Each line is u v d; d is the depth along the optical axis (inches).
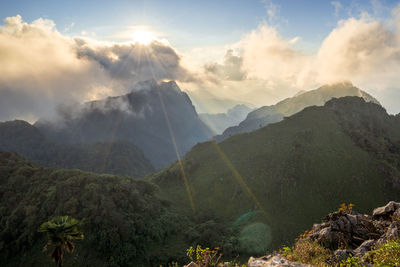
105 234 3198.8
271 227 4077.3
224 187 5531.5
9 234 3159.5
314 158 5226.4
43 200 3607.3
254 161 5964.6
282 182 4987.7
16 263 2918.3
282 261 464.8
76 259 2962.6
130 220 3627.0
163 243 3759.8
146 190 4940.9
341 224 725.3
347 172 4736.7
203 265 508.1
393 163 4909.0
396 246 383.2
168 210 4756.4
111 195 3954.2
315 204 4352.9
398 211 694.5
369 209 4033.0
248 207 4766.2
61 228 730.8
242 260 3442.4
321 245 685.3
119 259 3112.7
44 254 2965.1
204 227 4205.2
